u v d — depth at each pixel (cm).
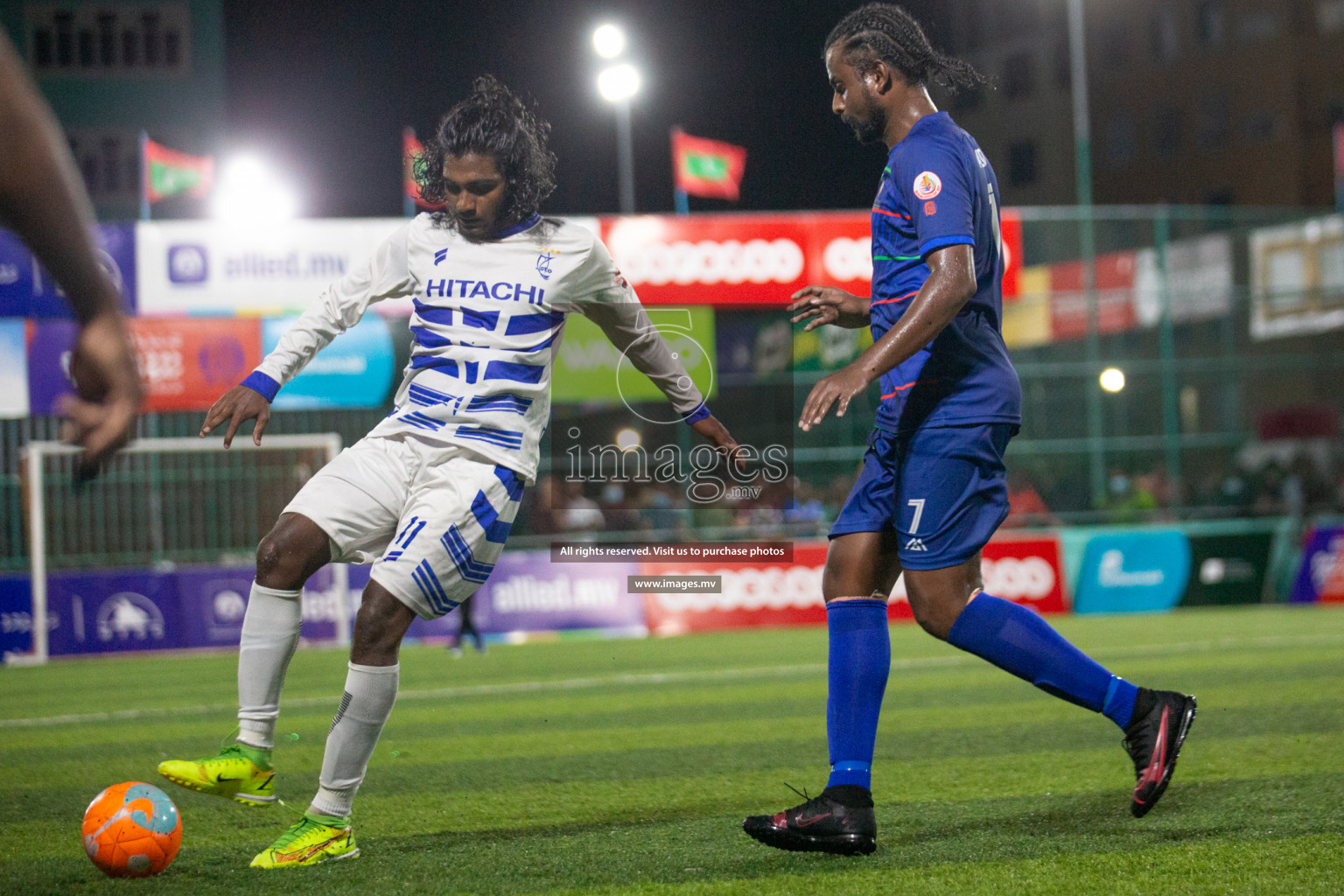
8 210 238
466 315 779
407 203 4684
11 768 1262
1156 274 4116
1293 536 3966
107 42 6569
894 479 761
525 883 694
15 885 718
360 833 877
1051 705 1571
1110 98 9881
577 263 789
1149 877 674
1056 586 3706
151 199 4250
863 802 734
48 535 3209
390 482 773
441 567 755
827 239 3300
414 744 1402
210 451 3297
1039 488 4088
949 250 698
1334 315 4141
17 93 235
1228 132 9325
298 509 765
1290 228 4250
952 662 2217
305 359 795
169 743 1462
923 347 696
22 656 3122
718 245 3266
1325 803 871
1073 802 917
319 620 3241
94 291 251
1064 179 9469
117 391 254
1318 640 2481
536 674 2311
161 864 734
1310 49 9025
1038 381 4709
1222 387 5722
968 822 850
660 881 691
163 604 3228
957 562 746
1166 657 2195
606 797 1016
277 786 1103
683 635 3306
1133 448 4031
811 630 3375
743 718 1573
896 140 772
